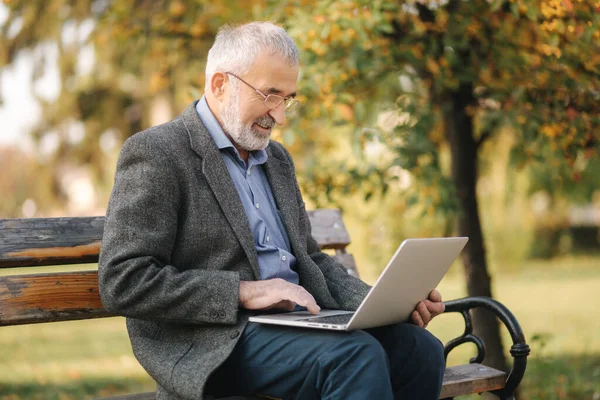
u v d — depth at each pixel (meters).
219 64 3.36
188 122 3.30
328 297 3.43
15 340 11.23
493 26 5.26
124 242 3.00
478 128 6.62
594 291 17.05
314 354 2.88
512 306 14.43
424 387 3.14
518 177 14.34
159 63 6.88
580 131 5.18
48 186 15.88
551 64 5.13
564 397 6.41
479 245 5.92
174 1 6.21
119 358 9.48
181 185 3.16
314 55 5.10
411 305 3.21
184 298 2.98
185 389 2.93
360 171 5.58
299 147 6.84
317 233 4.41
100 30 7.24
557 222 25.86
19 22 9.44
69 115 13.92
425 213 5.57
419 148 5.49
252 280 3.22
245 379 3.08
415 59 5.42
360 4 4.79
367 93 6.29
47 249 3.37
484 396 6.27
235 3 6.18
